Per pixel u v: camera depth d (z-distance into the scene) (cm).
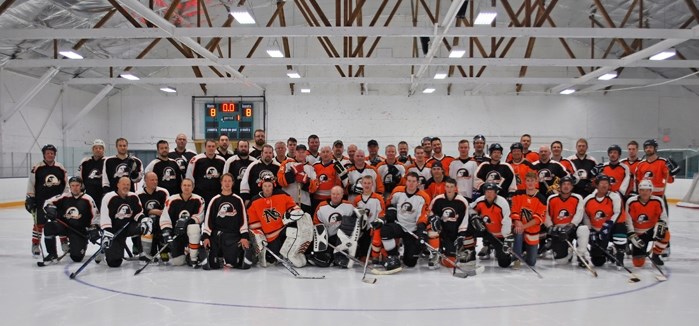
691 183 1315
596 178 536
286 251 523
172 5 929
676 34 903
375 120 1747
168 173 612
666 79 1689
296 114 1756
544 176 618
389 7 1658
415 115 1745
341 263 525
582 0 1355
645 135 1714
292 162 558
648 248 656
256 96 1761
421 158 618
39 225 602
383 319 353
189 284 454
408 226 535
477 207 537
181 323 345
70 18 1125
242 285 450
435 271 515
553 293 426
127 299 404
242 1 1080
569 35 919
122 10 963
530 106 1730
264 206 532
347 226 523
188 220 524
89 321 350
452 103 1741
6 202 1230
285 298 406
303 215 527
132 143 1780
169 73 1744
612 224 529
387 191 623
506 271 517
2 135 1317
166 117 1777
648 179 584
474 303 394
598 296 416
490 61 1161
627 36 914
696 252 635
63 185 623
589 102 1722
